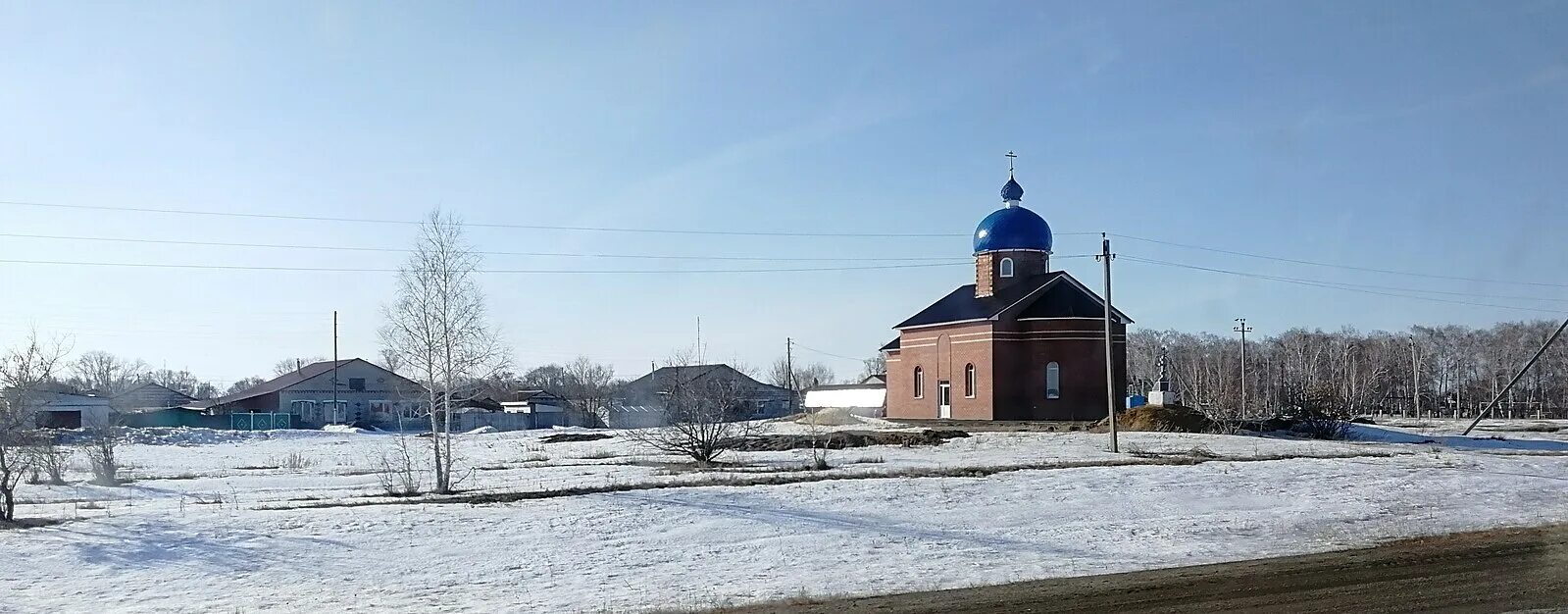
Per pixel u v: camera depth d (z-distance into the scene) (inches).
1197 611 533.3
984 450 1512.1
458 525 821.2
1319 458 1365.7
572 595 613.9
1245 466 1227.9
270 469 1428.4
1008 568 685.9
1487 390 4458.7
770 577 669.9
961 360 2343.8
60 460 1238.3
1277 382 3848.4
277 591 631.2
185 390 6432.1
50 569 687.7
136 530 788.6
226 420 3400.6
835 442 1637.6
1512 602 539.8
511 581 663.1
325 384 3826.3
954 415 2351.1
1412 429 2375.7
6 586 647.8
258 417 3454.7
